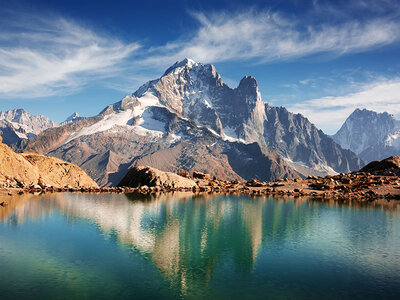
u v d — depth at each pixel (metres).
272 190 80.50
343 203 59.97
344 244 32.72
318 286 23.31
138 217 44.06
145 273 25.42
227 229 38.56
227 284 23.61
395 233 37.31
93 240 32.97
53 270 25.44
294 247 31.95
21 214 43.47
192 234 36.03
